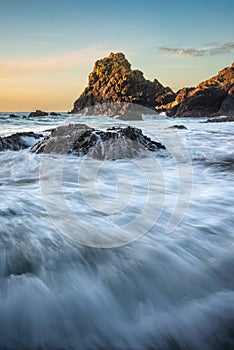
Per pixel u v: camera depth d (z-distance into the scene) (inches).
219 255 103.0
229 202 164.1
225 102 2079.2
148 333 71.5
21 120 1373.0
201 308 79.9
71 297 79.0
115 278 88.3
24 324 70.7
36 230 114.8
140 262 95.9
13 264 91.3
